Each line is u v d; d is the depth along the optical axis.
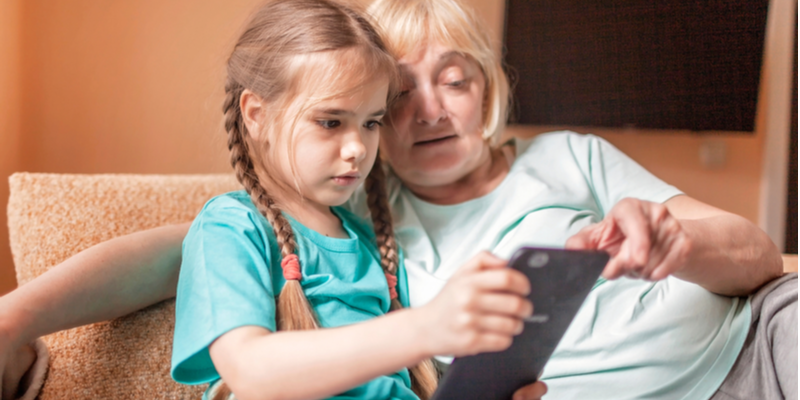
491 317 0.44
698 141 2.09
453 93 0.87
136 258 0.78
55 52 1.65
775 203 1.93
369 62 0.72
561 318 0.55
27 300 0.68
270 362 0.52
